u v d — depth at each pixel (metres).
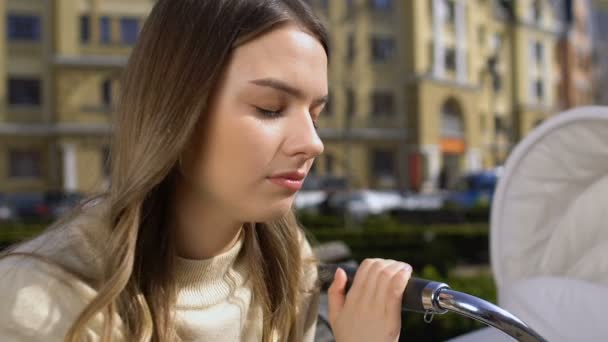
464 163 30.47
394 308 0.94
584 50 39.91
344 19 25.53
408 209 14.41
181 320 0.98
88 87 23.77
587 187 1.75
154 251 0.98
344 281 1.02
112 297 0.84
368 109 28.12
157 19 0.93
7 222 15.17
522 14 34.62
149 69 0.92
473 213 14.30
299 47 0.89
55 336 0.83
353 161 27.61
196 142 0.91
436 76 29.09
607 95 41.28
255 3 0.89
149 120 0.90
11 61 24.02
